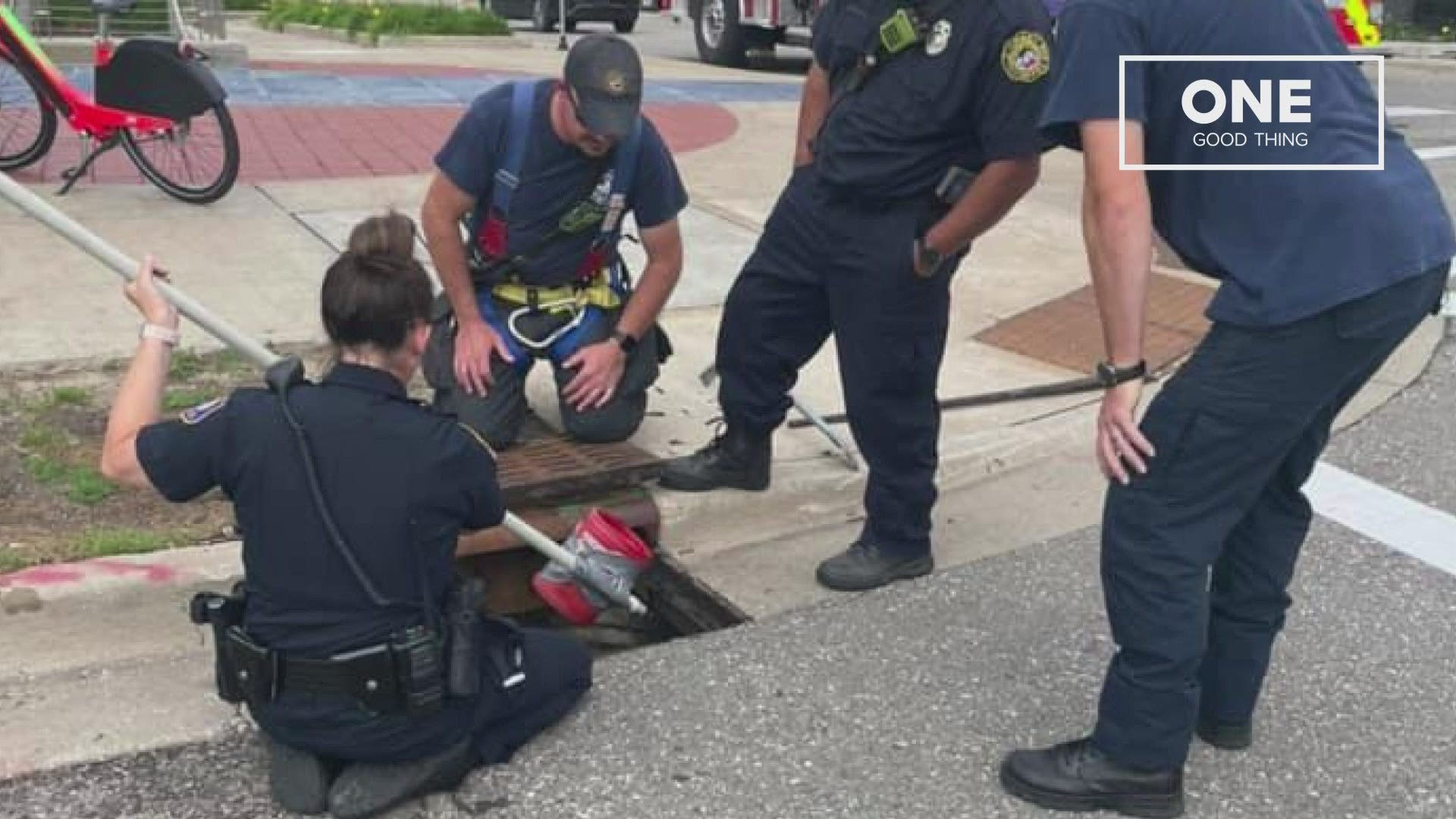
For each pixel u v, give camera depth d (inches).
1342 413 203.2
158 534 147.3
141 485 106.0
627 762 118.2
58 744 117.3
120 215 260.1
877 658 136.6
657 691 129.4
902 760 120.0
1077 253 279.9
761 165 337.4
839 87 141.7
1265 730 125.8
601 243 159.5
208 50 459.5
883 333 141.0
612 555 139.0
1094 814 113.5
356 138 341.1
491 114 148.6
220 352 194.7
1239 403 102.7
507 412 160.1
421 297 105.8
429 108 392.5
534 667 117.9
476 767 116.0
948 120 132.8
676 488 165.0
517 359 160.2
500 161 150.1
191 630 134.9
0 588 134.1
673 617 155.3
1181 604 107.4
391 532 103.4
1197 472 105.2
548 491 154.6
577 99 142.2
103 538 144.6
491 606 154.6
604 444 165.6
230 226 256.7
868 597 149.3
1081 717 127.1
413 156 321.1
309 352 197.2
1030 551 160.7
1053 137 105.7
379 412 104.7
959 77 130.5
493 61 534.3
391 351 106.0
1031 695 130.7
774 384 159.9
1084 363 218.8
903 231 137.3
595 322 162.9
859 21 137.4
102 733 119.0
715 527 164.1
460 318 156.9
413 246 112.2
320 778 109.4
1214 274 106.4
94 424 172.6
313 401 104.2
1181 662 108.6
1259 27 100.3
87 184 282.0
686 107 424.2
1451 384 217.2
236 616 107.6
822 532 164.6
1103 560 110.7
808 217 145.6
